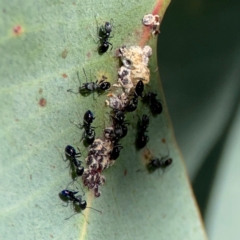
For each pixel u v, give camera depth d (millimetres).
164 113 157
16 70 137
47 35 139
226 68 172
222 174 168
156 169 157
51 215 145
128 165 155
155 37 153
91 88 146
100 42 146
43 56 139
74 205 147
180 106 173
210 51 172
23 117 139
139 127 156
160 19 152
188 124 172
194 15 171
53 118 142
